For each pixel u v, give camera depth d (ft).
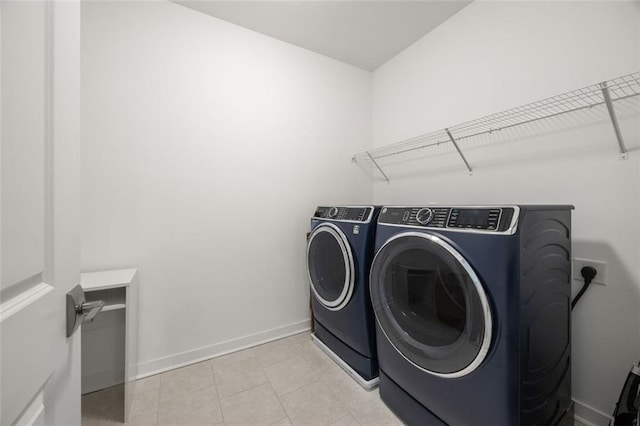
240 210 6.53
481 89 5.70
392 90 8.07
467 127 5.92
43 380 1.55
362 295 4.95
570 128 4.39
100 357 5.09
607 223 4.00
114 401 4.71
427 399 3.69
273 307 6.98
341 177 8.22
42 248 1.59
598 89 4.01
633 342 3.76
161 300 5.61
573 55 4.33
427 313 3.82
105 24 5.09
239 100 6.51
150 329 5.49
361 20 6.40
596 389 4.07
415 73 7.30
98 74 5.03
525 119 4.97
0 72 1.23
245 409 4.48
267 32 6.79
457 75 6.19
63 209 1.85
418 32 6.88
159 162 5.58
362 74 8.68
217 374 5.43
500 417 2.91
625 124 3.84
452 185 6.44
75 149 2.04
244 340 6.55
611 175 3.96
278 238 7.07
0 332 1.18
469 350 3.13
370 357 4.96
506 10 5.22
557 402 3.64
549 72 4.61
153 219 5.52
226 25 6.34
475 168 5.92
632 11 3.76
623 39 3.84
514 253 2.87
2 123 1.24
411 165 7.57
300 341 6.83
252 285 6.69
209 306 6.14
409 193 7.67
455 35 6.22
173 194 5.73
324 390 4.92
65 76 1.90
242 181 6.55
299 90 7.43
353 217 5.37
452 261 3.30
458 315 3.40
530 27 4.86
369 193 8.84
